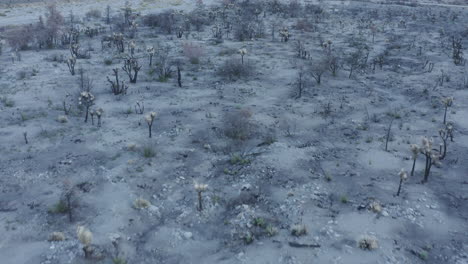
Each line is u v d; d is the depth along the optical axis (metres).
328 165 18.64
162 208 15.34
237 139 21.34
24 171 17.44
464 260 12.47
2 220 14.07
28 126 22.17
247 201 15.67
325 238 13.27
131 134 21.59
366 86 31.16
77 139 20.81
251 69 34.22
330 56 35.94
